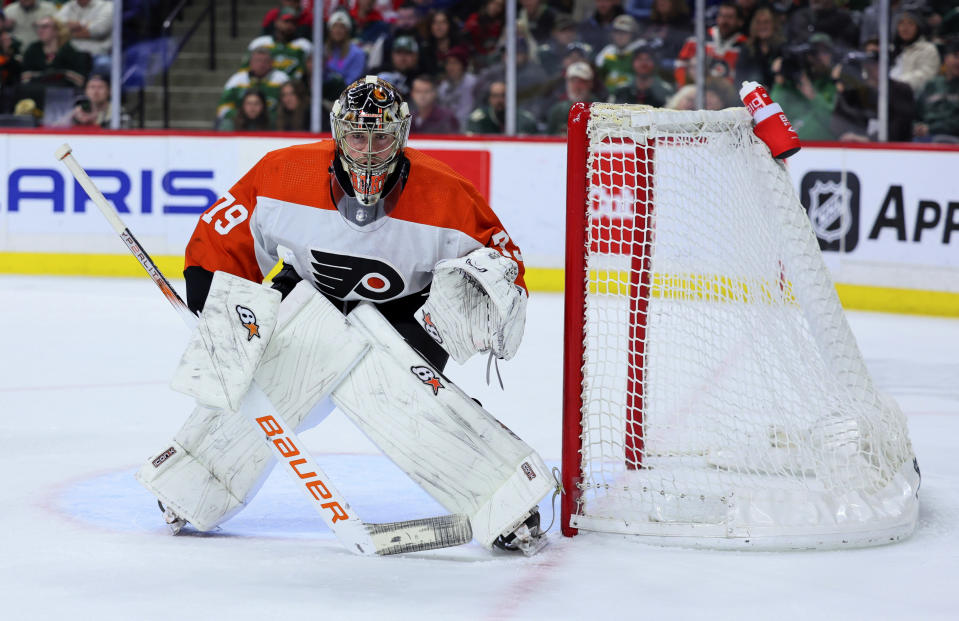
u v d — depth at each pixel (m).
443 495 9.42
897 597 8.23
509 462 9.34
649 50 34.03
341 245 9.65
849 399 10.78
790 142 10.77
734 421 10.67
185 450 9.66
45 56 35.12
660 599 8.05
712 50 33.78
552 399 17.59
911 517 10.02
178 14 38.38
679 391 11.23
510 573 8.66
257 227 9.74
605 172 10.38
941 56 32.47
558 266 32.06
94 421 15.29
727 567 8.94
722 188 11.02
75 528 9.90
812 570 8.91
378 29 34.78
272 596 7.93
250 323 8.95
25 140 32.72
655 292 11.59
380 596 7.99
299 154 9.59
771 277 10.99
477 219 9.77
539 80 34.50
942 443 14.62
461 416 9.37
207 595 7.93
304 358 9.40
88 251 32.94
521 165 31.95
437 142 32.19
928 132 32.88
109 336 23.22
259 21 38.41
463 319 9.41
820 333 11.06
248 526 10.27
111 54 34.94
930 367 21.02
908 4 32.50
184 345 22.28
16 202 32.97
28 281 31.61
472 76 34.62
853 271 29.66
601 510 9.91
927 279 28.48
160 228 32.69
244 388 8.84
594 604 7.91
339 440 14.19
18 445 13.69
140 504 10.90
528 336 24.50
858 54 33.03
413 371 9.44
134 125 37.03
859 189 29.39
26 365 19.86
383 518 10.60
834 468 10.09
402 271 9.81
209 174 32.50
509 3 33.78
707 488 9.94
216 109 38.16
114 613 7.52
